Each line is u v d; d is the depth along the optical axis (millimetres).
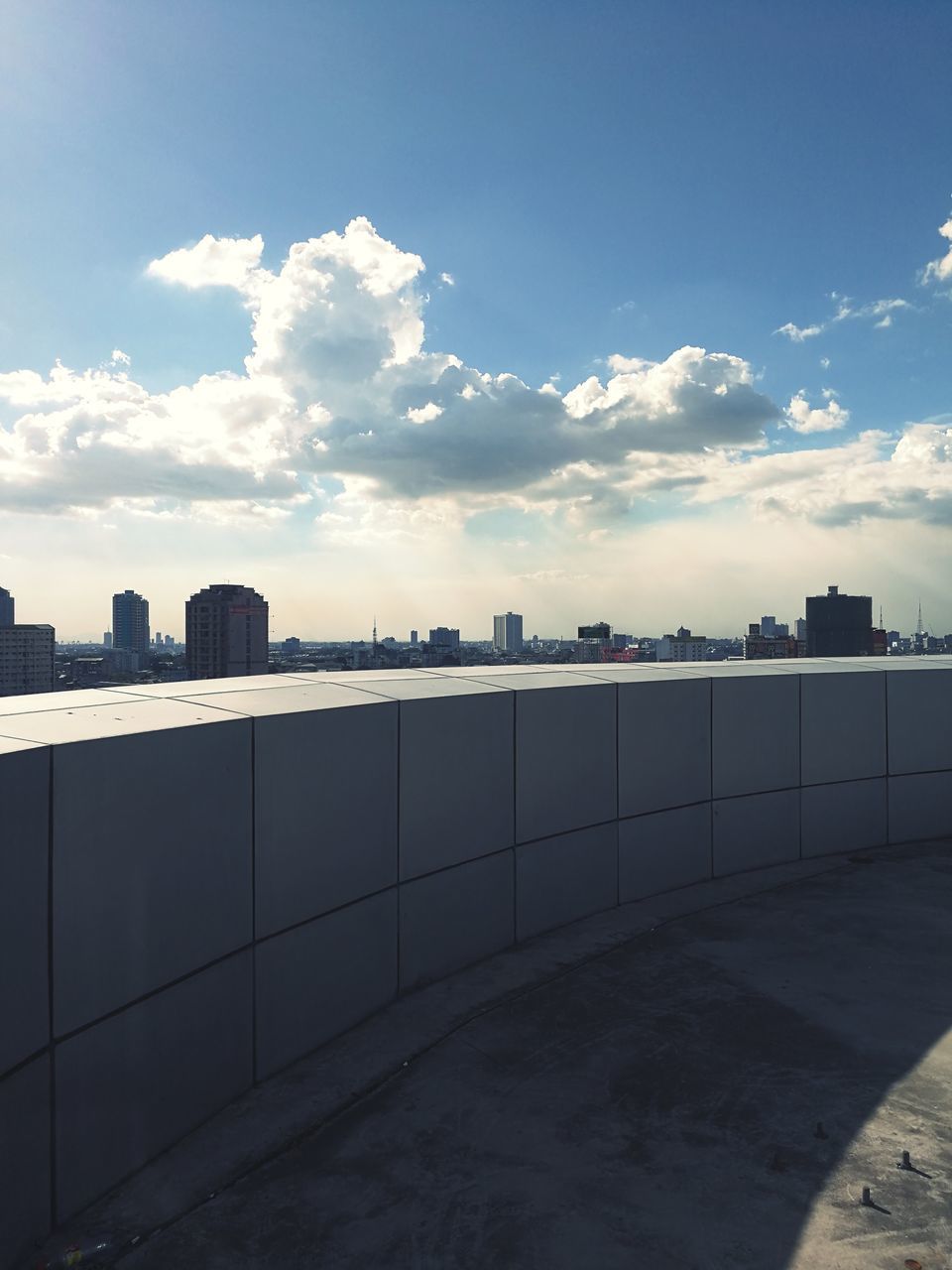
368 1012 6094
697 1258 3662
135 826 4285
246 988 5066
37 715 4652
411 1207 4020
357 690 6758
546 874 7859
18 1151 3596
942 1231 3832
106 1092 4102
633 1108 4891
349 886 5918
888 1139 4570
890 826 10969
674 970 6918
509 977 6801
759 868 9898
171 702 5469
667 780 9031
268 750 5262
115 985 4152
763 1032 5844
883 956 7211
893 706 10969
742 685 9742
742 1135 4617
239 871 5020
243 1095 5031
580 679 8586
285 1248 3744
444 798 6828
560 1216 3947
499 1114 4832
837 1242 3758
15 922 3586
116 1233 3830
